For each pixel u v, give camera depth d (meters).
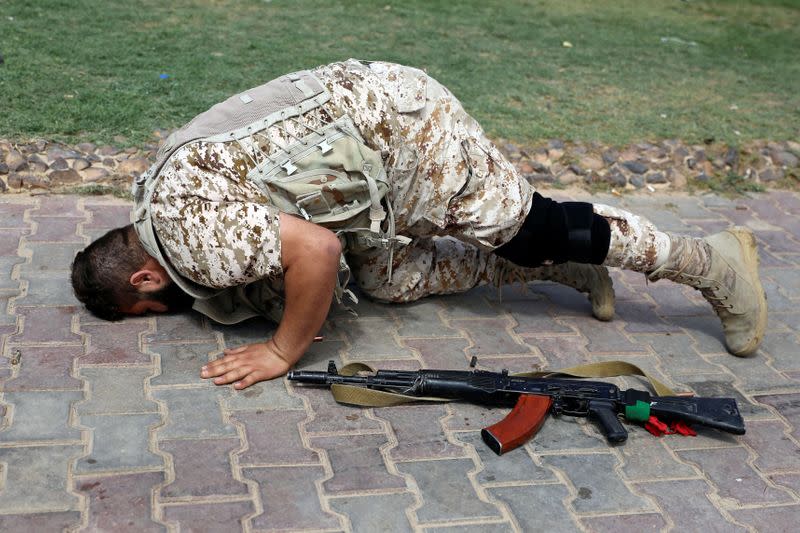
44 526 2.58
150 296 3.56
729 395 3.60
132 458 2.90
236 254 3.07
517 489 2.92
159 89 6.19
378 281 3.87
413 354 3.70
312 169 3.20
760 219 5.64
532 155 5.95
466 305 4.16
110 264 3.45
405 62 7.49
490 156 3.48
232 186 3.14
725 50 9.42
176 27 7.85
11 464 2.81
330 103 3.27
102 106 5.77
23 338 3.51
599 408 3.26
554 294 4.37
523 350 3.81
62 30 7.32
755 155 6.36
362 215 3.34
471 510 2.81
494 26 9.27
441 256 3.94
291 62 7.12
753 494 3.00
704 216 5.61
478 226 3.46
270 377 3.38
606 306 4.05
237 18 8.42
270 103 3.24
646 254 3.62
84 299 3.57
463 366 3.65
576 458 3.11
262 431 3.10
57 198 4.86
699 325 4.20
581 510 2.85
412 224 3.53
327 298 3.25
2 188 4.87
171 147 3.18
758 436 3.33
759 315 3.77
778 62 9.09
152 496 2.74
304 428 3.14
